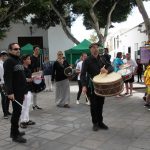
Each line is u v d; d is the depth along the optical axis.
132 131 5.02
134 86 11.23
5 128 5.49
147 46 9.66
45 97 9.45
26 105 5.42
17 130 4.63
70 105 7.73
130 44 22.31
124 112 6.59
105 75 4.83
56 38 20.62
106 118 6.02
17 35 20.22
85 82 5.02
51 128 5.38
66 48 20.81
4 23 16.91
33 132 5.14
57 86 7.54
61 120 5.99
